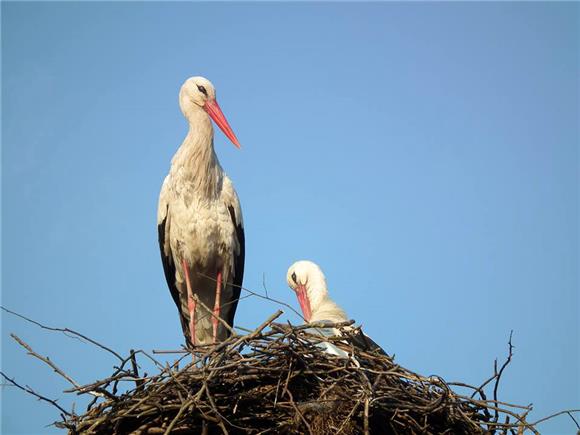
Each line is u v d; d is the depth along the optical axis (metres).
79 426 11.18
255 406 11.55
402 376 11.38
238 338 11.63
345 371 11.65
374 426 11.61
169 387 11.29
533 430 10.93
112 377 11.27
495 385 11.44
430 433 11.38
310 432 10.90
